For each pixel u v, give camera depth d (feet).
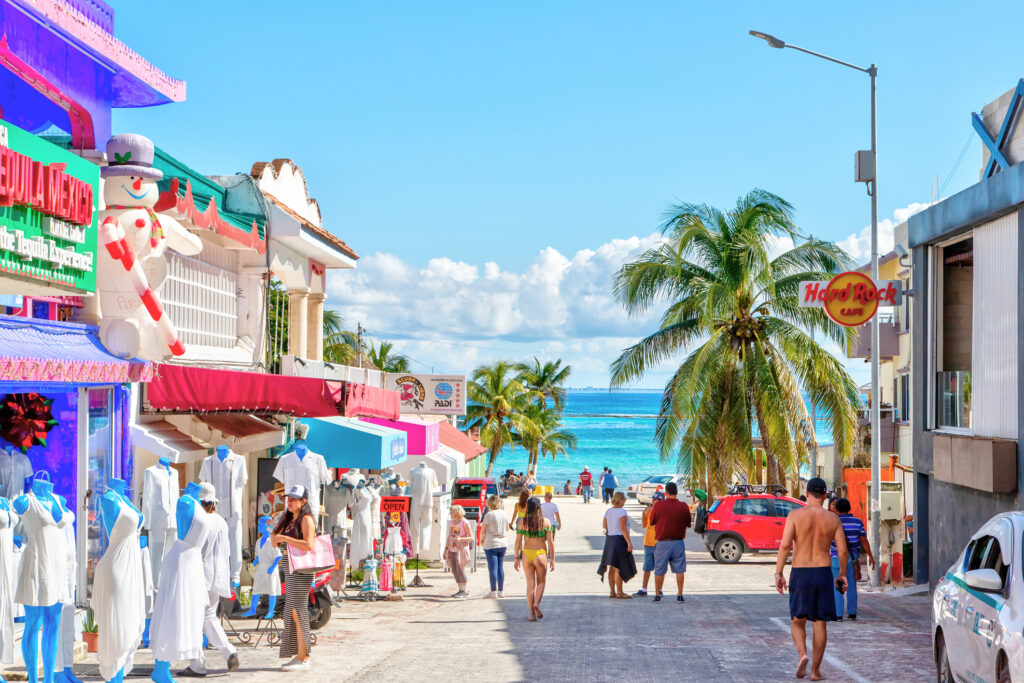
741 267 110.83
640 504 190.80
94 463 42.91
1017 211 53.88
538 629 50.26
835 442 112.68
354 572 70.79
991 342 57.57
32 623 33.22
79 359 37.83
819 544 36.37
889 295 76.43
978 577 28.17
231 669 39.19
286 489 50.98
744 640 45.75
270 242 66.23
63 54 41.09
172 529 41.55
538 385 248.93
